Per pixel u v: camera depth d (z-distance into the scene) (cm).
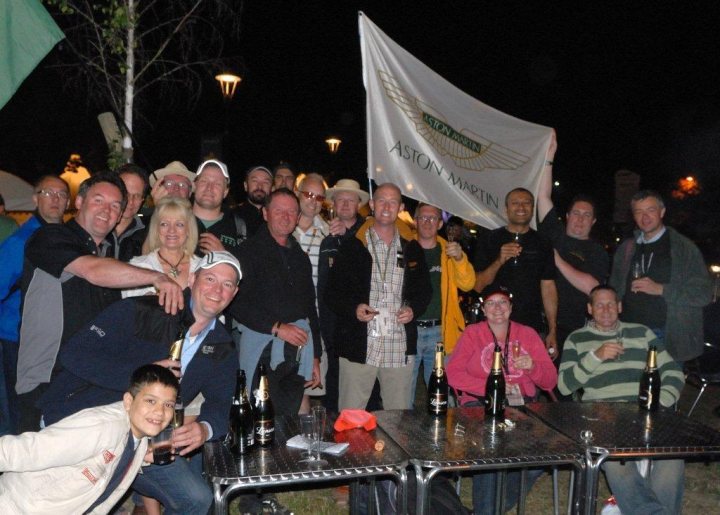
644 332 458
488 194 568
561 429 373
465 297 627
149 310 327
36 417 353
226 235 480
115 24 755
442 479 378
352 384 484
